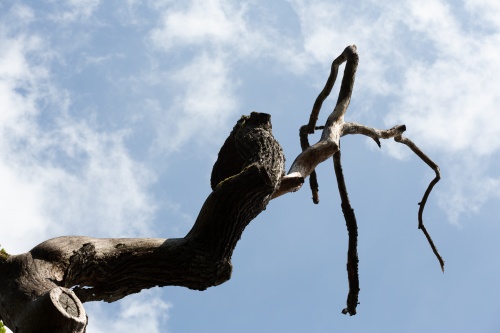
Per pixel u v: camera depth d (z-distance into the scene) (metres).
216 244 4.52
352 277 6.85
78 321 3.48
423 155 8.74
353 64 7.06
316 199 8.01
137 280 4.39
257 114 5.74
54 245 4.05
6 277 3.83
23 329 3.52
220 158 5.80
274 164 5.16
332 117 6.72
